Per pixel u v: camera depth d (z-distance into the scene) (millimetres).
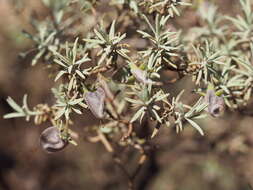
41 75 398
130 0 190
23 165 477
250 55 206
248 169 366
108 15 213
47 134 169
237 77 185
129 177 217
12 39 361
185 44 216
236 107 192
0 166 473
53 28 222
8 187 474
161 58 172
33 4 273
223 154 365
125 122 192
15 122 463
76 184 496
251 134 306
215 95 169
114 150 218
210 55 173
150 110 163
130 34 207
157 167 425
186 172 479
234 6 253
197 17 232
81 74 163
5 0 332
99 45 180
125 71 178
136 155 386
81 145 478
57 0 235
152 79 177
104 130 204
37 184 483
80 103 164
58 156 490
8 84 421
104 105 166
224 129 308
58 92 171
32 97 427
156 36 169
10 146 470
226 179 444
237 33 201
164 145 352
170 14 172
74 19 224
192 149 358
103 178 476
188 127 327
